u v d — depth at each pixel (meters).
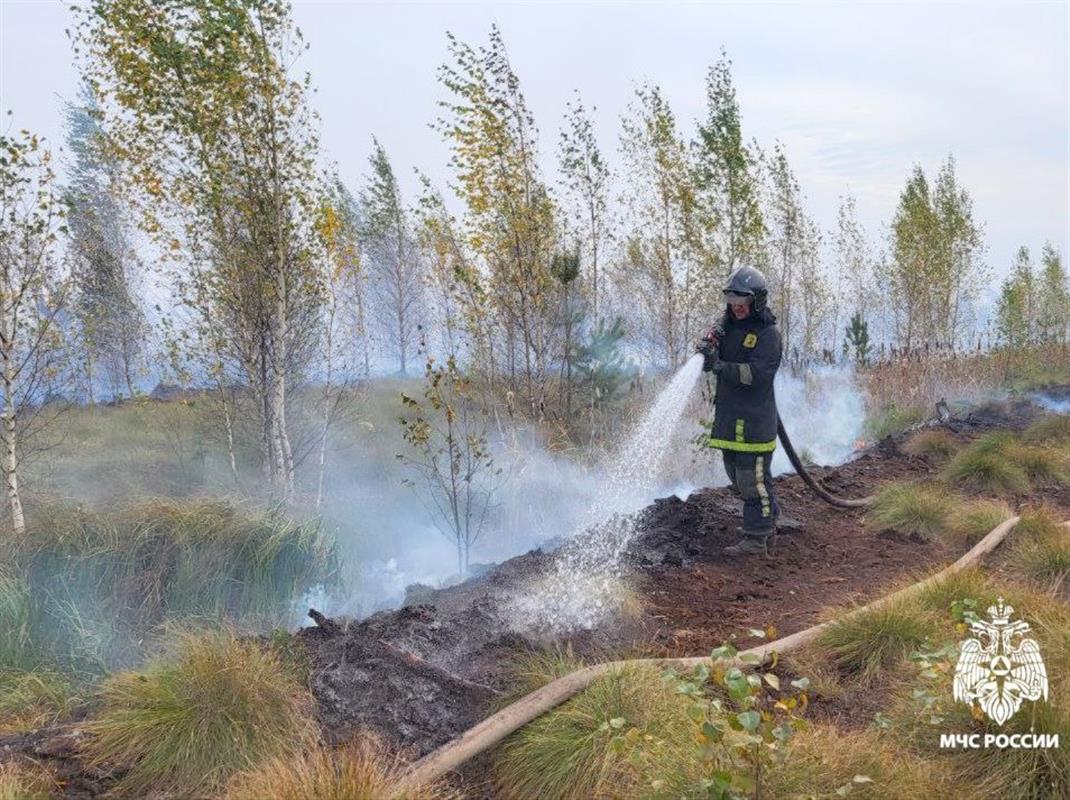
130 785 3.47
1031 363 19.52
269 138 9.88
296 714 3.81
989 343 19.48
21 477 9.20
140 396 14.30
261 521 7.12
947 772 3.31
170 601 6.52
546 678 4.09
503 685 4.26
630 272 18.02
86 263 15.59
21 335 8.38
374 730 3.84
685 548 6.83
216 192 9.63
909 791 3.10
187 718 3.66
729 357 6.46
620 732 3.55
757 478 6.54
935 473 9.59
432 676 4.21
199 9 9.27
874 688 4.20
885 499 7.62
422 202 13.78
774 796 2.99
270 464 10.51
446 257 15.53
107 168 14.21
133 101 9.56
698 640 4.92
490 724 3.69
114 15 9.20
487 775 3.63
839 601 5.57
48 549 6.51
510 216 13.02
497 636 4.82
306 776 3.18
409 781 3.29
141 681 3.97
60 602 6.18
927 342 17.38
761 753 2.98
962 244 24.66
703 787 2.97
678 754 3.30
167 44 9.20
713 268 15.99
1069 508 7.85
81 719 4.16
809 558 6.63
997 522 6.72
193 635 4.50
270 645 4.39
